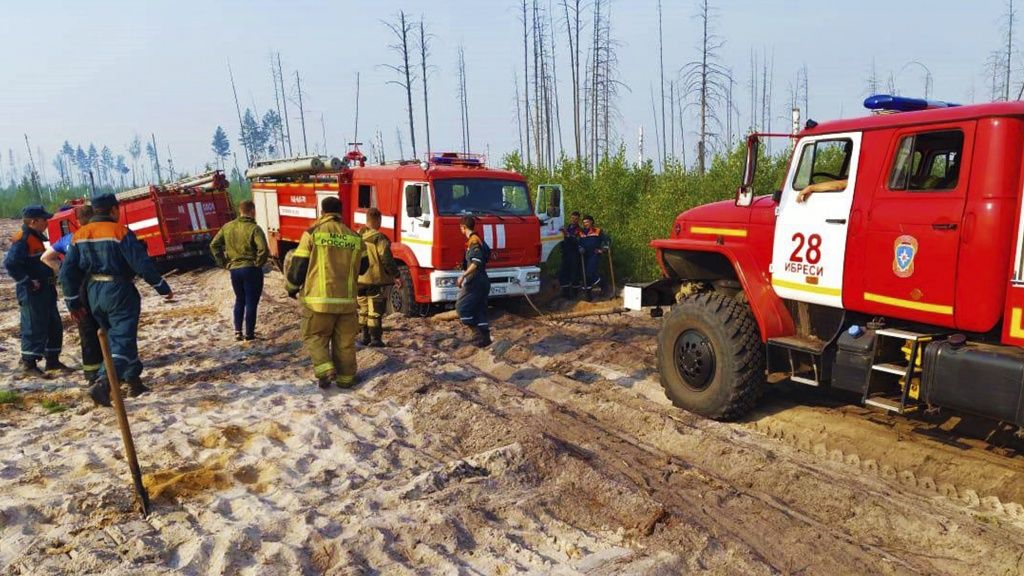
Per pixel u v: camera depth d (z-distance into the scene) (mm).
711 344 6348
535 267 11992
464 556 4113
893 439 5738
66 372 8297
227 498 4832
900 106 5484
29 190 53531
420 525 4348
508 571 3934
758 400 6652
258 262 9648
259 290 9812
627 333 9977
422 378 7422
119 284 6922
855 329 5426
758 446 5871
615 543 4316
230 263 9656
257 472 5348
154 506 4703
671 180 14805
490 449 5734
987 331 4656
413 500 4770
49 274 8203
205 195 18547
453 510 4539
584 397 7188
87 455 5551
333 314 7305
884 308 5188
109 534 4312
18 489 4949
